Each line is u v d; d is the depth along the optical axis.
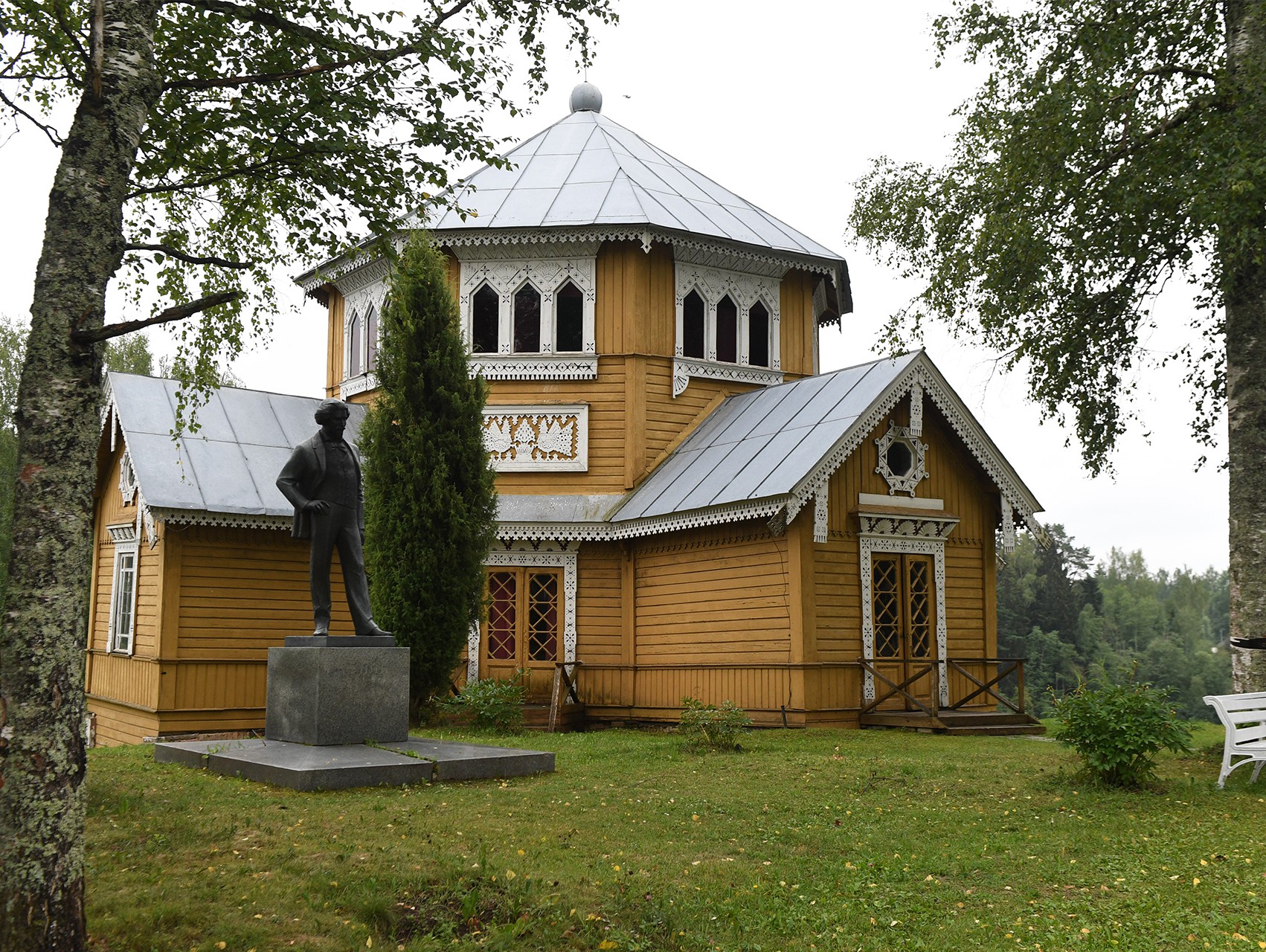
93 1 6.36
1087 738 11.42
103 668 22.81
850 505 19.20
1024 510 20.44
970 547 20.81
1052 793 11.27
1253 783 11.62
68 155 6.25
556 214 23.28
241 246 12.01
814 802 10.77
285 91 10.05
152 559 20.31
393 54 9.52
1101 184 15.43
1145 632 97.12
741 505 18.41
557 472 22.84
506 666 22.02
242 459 21.11
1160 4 15.82
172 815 8.98
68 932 5.33
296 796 10.16
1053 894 7.51
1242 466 13.97
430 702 18.41
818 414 19.78
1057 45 16.20
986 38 16.62
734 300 24.38
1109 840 8.96
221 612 19.97
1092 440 18.22
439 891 6.98
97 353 6.07
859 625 18.98
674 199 24.94
